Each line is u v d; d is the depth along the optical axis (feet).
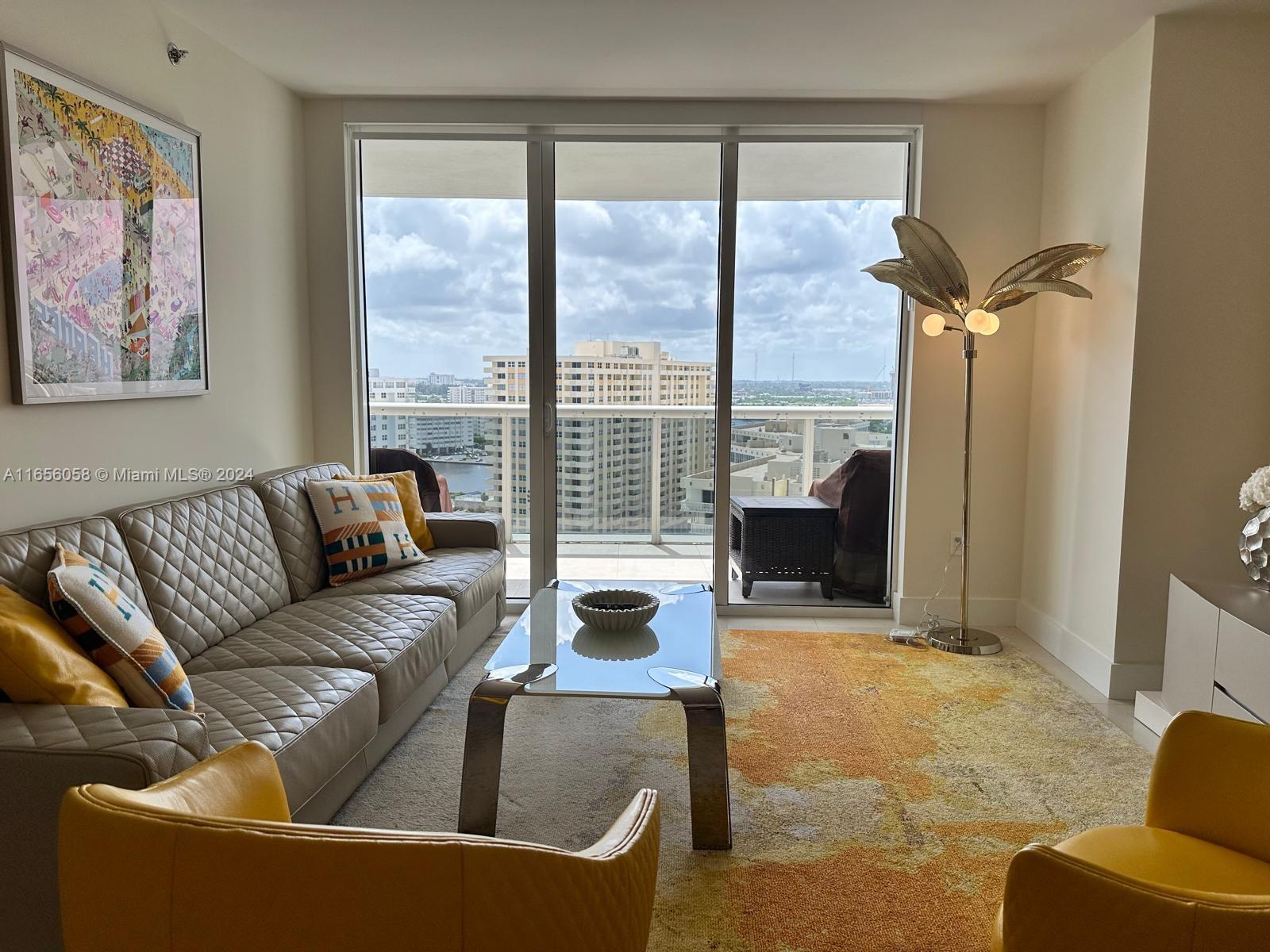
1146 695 10.27
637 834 3.88
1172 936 3.08
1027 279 11.76
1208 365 10.69
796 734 9.71
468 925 2.94
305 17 10.36
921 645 13.12
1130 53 10.93
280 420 13.02
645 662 7.87
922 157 13.61
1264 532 9.01
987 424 13.93
